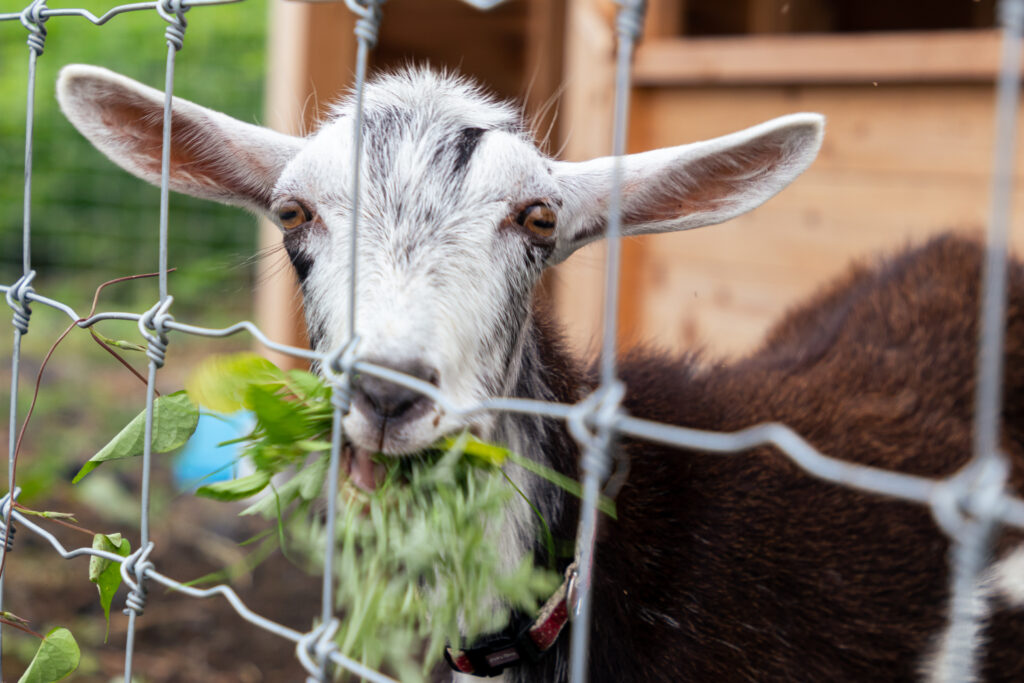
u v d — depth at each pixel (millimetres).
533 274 2428
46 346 8391
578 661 1344
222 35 10266
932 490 1009
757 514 2756
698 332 5715
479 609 2201
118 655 4215
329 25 6109
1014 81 920
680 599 2609
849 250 5188
